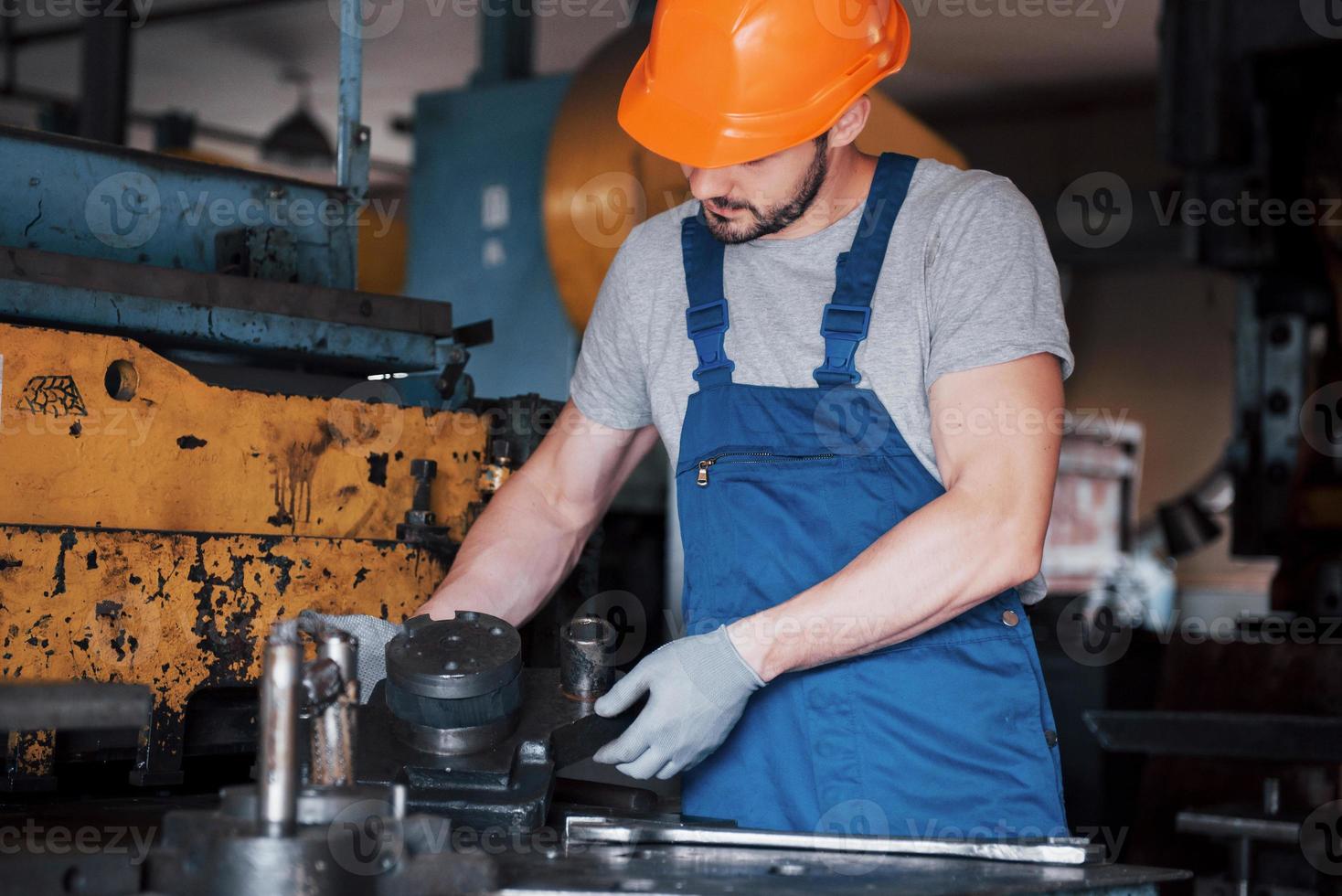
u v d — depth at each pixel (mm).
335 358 1626
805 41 1327
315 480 1468
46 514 1274
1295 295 3264
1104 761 3406
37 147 1557
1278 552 3244
